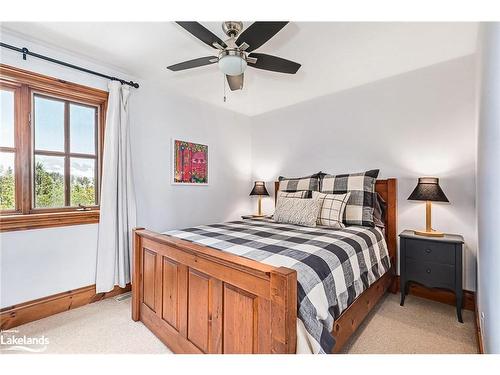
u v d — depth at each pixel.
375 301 2.04
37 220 2.06
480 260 1.62
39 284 2.07
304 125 3.52
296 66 1.87
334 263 1.45
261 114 4.09
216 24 1.80
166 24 1.82
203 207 3.51
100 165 2.52
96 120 2.53
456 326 1.93
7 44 1.90
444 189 2.42
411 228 2.60
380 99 2.82
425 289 2.45
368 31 1.90
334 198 2.52
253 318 1.12
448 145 2.40
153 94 2.90
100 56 2.29
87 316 2.08
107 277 2.41
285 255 1.41
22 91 2.07
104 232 2.41
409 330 1.87
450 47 2.15
